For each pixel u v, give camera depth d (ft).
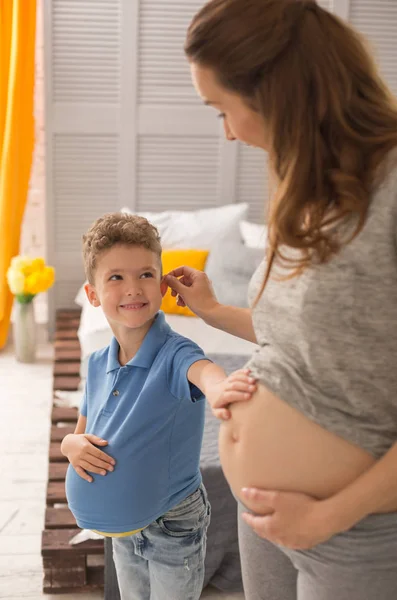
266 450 4.04
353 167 3.73
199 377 4.65
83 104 14.03
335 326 3.76
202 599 7.62
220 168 14.53
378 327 3.74
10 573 7.92
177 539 5.27
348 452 3.88
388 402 3.86
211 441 7.97
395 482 3.61
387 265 3.68
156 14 13.78
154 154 14.39
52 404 11.50
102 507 5.03
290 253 4.03
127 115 14.15
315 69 3.72
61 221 14.52
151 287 4.98
